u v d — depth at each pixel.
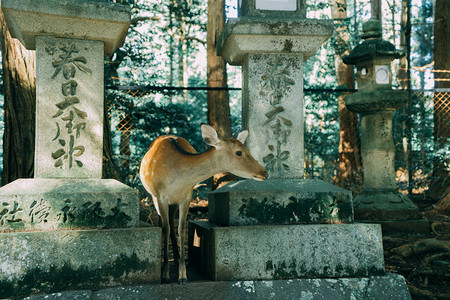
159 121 8.36
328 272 3.37
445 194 7.18
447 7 8.78
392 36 13.96
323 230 3.41
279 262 3.30
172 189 3.32
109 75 7.68
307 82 11.61
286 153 3.81
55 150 3.31
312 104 10.93
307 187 3.59
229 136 8.77
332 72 11.76
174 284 3.09
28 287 2.85
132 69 9.44
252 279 3.24
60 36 3.36
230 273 3.20
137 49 9.23
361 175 9.66
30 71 5.23
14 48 5.19
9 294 2.82
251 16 3.79
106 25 3.38
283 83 3.87
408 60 9.88
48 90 3.32
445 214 6.77
